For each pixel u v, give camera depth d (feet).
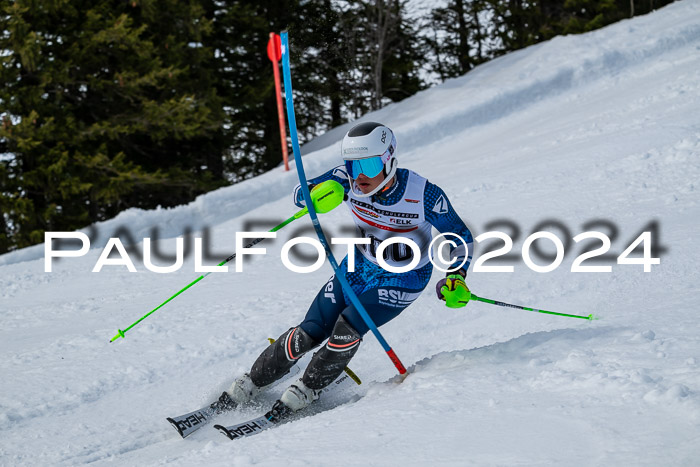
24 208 53.67
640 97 43.96
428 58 103.96
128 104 61.41
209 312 21.12
